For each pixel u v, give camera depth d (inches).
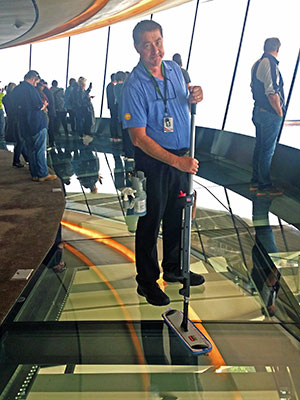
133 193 91.4
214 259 122.1
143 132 87.5
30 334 86.0
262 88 183.0
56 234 146.9
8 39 457.7
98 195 207.5
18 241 139.7
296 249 128.6
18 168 274.1
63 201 190.4
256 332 84.8
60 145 394.0
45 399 67.8
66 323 90.2
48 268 119.0
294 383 69.9
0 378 73.2
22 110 218.7
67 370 75.0
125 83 87.8
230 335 84.1
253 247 131.3
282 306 95.0
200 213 170.9
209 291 102.6
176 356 77.7
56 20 350.6
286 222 155.0
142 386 70.3
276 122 186.4
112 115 402.9
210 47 500.7
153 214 94.4
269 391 68.0
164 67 88.4
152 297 97.4
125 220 164.9
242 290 102.6
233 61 534.0
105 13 362.9
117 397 67.6
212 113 558.9
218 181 229.5
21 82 213.6
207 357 77.0
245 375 71.9
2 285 108.2
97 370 74.5
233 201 186.5
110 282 110.0
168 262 104.1
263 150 195.8
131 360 76.9
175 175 92.8
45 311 95.0
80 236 146.3
